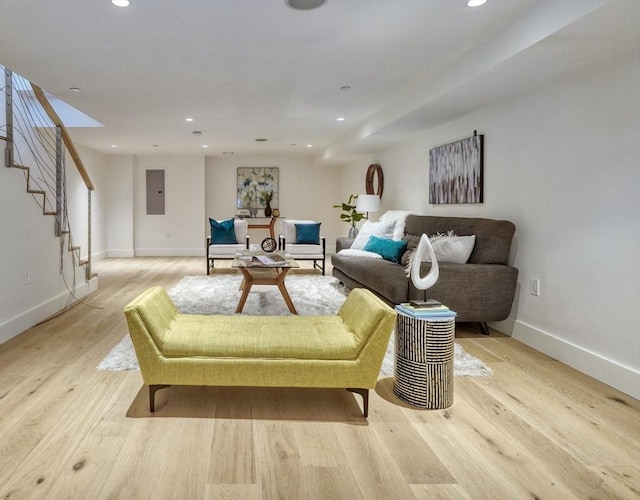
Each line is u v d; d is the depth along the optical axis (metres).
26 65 3.37
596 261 2.77
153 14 2.52
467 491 1.64
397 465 1.80
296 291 5.29
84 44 2.96
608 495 1.62
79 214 7.40
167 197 9.09
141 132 6.28
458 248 3.72
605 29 2.21
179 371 2.19
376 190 7.35
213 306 4.46
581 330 2.89
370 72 3.61
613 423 2.17
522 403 2.39
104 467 1.75
